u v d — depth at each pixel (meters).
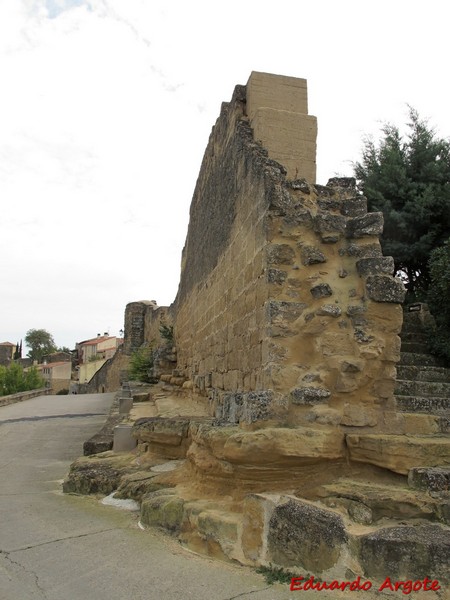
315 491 4.29
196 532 4.43
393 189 12.80
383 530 3.69
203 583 3.73
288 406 4.88
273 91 7.27
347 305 5.15
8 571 3.95
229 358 7.22
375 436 4.53
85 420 14.70
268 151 6.79
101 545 4.48
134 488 5.83
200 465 5.04
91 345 66.19
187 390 12.12
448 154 13.20
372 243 5.35
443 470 4.12
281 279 5.26
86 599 3.50
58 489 6.75
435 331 8.48
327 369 4.96
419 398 6.00
